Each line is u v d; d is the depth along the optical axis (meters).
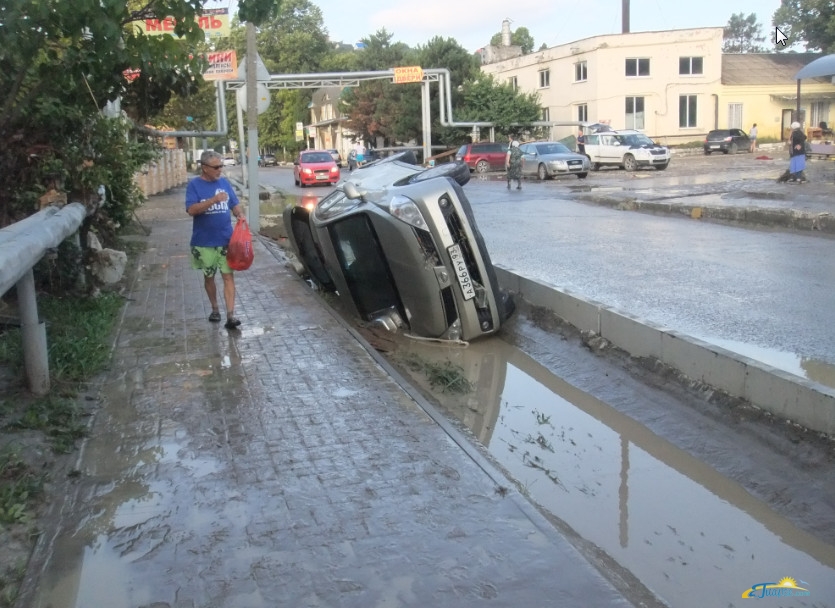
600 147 36.47
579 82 48.22
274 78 36.03
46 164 8.30
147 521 4.02
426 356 7.99
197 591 3.42
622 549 4.18
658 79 46.53
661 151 34.56
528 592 3.36
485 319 8.20
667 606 3.47
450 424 5.34
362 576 3.50
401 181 8.94
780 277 10.01
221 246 7.76
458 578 3.47
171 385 6.11
